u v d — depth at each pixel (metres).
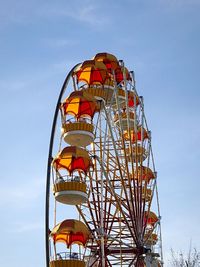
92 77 51.41
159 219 57.75
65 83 45.97
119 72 55.56
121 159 52.41
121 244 47.94
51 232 40.66
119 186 50.84
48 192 39.41
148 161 55.88
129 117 54.59
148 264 50.09
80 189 44.06
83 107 46.97
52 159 40.75
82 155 43.62
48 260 38.22
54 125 42.31
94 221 47.75
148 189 56.22
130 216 48.38
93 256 47.81
